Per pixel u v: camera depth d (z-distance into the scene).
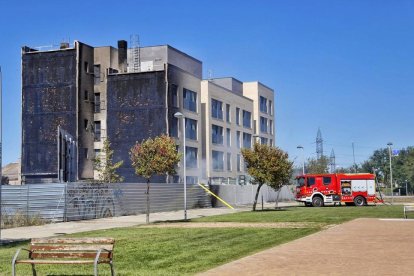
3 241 20.91
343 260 13.11
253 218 31.77
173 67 57.81
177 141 57.84
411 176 135.25
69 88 57.53
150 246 17.22
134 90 57.16
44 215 33.34
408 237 18.81
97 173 57.97
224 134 69.06
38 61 58.56
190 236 20.52
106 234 22.44
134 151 30.17
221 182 64.12
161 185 44.69
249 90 82.94
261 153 43.06
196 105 62.97
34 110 58.16
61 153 52.88
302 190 53.12
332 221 28.25
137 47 63.47
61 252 10.68
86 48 59.09
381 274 11.02
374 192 52.19
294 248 15.77
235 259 14.04
